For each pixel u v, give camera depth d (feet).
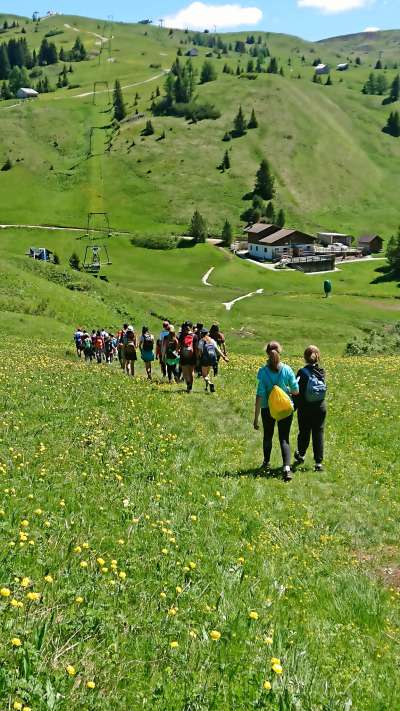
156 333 258.16
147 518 30.35
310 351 44.60
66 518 29.07
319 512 35.81
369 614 23.82
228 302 379.14
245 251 578.25
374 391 75.77
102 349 137.59
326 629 22.47
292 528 32.91
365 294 431.84
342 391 76.54
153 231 612.70
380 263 552.41
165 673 17.17
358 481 42.19
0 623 17.74
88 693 15.90
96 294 276.00
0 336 161.89
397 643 22.20
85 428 49.98
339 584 26.43
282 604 23.76
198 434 52.95
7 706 14.53
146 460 42.57
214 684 17.04
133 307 277.03
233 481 39.91
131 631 19.30
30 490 32.89
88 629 18.76
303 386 43.98
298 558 28.89
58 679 15.94
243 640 19.90
